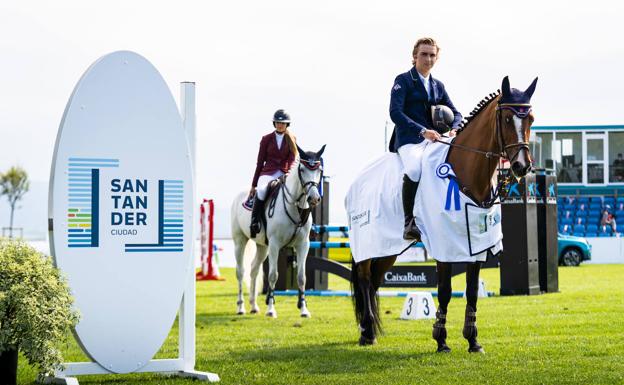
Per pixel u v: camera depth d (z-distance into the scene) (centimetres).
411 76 775
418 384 586
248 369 668
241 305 1187
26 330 543
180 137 641
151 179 630
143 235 627
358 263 827
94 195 610
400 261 2672
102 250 611
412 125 746
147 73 630
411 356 725
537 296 1357
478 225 705
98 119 613
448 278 741
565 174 3662
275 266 1117
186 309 649
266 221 1127
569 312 1094
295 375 634
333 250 2578
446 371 640
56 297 561
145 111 629
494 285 1750
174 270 637
